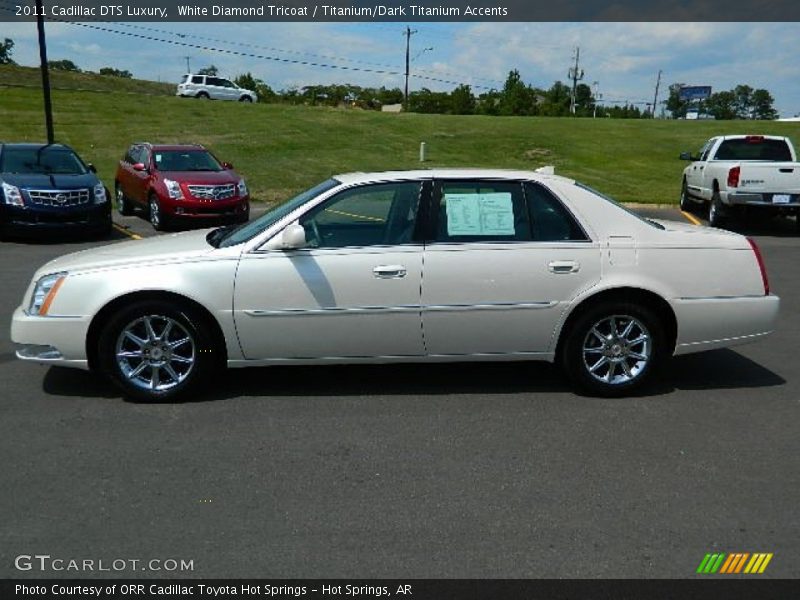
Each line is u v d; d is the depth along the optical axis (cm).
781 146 1526
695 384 562
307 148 2677
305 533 346
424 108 7381
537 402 520
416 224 508
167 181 1348
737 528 353
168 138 2722
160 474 404
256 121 3164
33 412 491
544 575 315
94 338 505
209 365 510
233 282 495
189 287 492
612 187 2181
